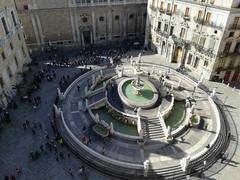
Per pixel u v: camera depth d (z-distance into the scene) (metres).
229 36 41.19
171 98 38.56
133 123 34.56
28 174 28.53
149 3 53.41
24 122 35.75
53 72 46.25
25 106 38.78
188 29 46.59
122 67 48.16
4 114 35.53
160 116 34.25
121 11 56.97
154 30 54.59
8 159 30.17
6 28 40.75
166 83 43.25
